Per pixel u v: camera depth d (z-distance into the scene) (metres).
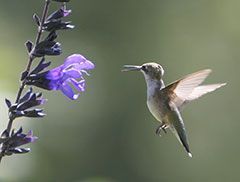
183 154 18.53
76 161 16.75
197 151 18.59
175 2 19.78
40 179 15.05
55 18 6.11
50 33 6.11
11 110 6.08
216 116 18.73
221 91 18.89
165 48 19.53
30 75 6.20
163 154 18.55
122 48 19.22
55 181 15.88
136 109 18.55
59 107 16.30
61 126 16.28
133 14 19.42
